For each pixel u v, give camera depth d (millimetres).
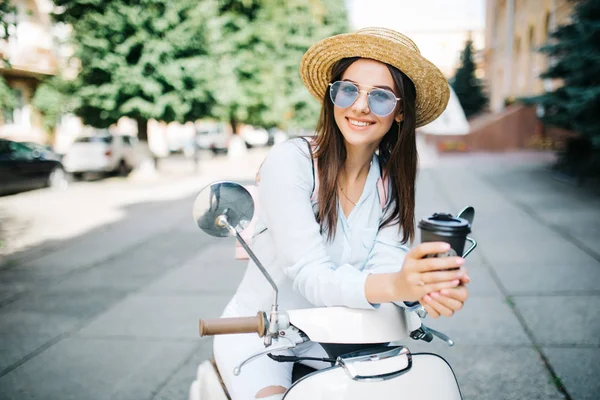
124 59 14328
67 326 4582
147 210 10867
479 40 63062
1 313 4957
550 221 7832
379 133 1667
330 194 1698
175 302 5109
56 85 15383
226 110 16656
